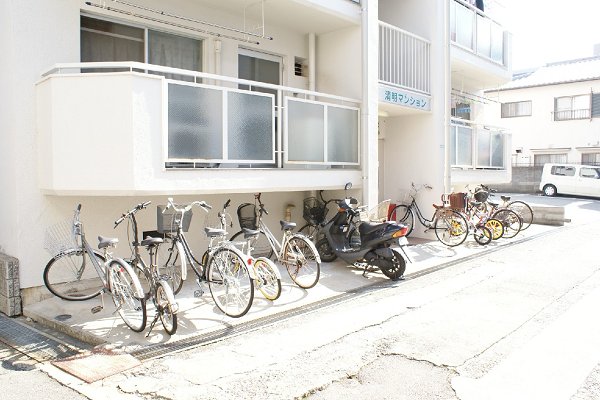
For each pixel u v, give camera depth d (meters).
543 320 4.85
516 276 6.87
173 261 5.85
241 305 5.05
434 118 10.26
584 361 3.82
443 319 4.91
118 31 6.63
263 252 8.21
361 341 4.31
